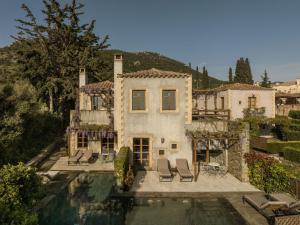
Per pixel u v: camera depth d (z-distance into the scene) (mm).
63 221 12344
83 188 17312
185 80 21141
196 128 21281
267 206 12148
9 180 11297
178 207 14141
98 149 27047
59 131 37969
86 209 13867
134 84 21000
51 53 40438
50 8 42656
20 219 8461
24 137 26188
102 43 48031
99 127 24219
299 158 22109
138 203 14734
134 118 21047
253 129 32188
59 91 40219
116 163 16406
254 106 35625
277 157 25172
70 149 26359
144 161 21422
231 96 35125
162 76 20984
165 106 21188
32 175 12523
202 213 13328
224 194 15914
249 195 15023
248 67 83188
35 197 12727
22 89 26000
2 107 21172
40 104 32375
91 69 42562
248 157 17828
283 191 14891
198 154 22906
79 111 25984
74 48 43844
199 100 41531
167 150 21203
